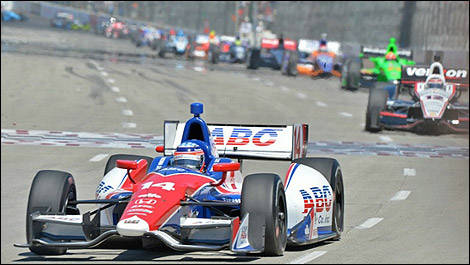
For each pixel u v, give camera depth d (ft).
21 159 205.36
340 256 100.73
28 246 94.32
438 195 163.22
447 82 278.67
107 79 458.50
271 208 91.91
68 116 299.17
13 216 139.54
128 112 317.83
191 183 96.43
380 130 293.64
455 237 118.11
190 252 100.78
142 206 89.10
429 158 225.35
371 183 179.01
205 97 389.80
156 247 102.22
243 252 91.50
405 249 107.86
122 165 100.12
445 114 275.18
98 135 254.27
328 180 112.68
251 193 92.73
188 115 317.22
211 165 104.58
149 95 387.34
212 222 91.40
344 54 645.92
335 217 113.29
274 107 361.51
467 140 274.36
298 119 321.52
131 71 532.73
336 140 262.88
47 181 97.60
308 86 494.18
